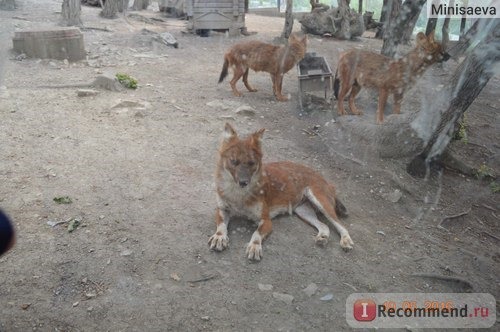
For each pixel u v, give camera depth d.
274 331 2.79
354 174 5.07
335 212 4.01
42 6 14.01
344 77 6.21
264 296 3.04
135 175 4.40
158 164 4.67
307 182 4.00
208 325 2.79
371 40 12.14
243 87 7.62
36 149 4.69
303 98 6.57
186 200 4.07
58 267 3.12
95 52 8.87
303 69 7.11
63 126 5.27
